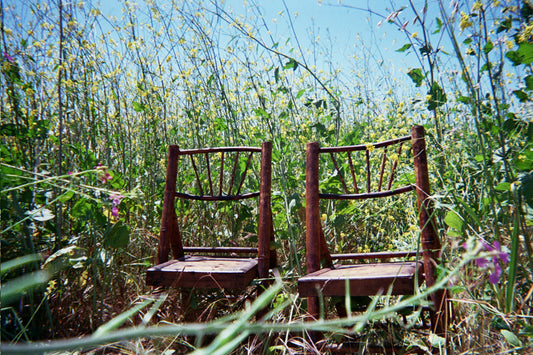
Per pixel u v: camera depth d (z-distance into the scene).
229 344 0.41
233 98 3.32
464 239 1.63
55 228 2.04
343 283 1.54
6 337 1.67
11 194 1.73
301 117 3.43
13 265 0.52
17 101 2.14
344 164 3.03
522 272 1.64
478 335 1.51
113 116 3.20
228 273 1.75
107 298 2.23
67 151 2.58
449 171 2.27
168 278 1.80
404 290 1.47
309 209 1.92
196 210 3.10
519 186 1.46
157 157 3.24
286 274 2.26
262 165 2.10
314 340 1.67
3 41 2.13
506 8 1.55
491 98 1.89
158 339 1.59
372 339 1.68
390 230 2.92
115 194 1.77
